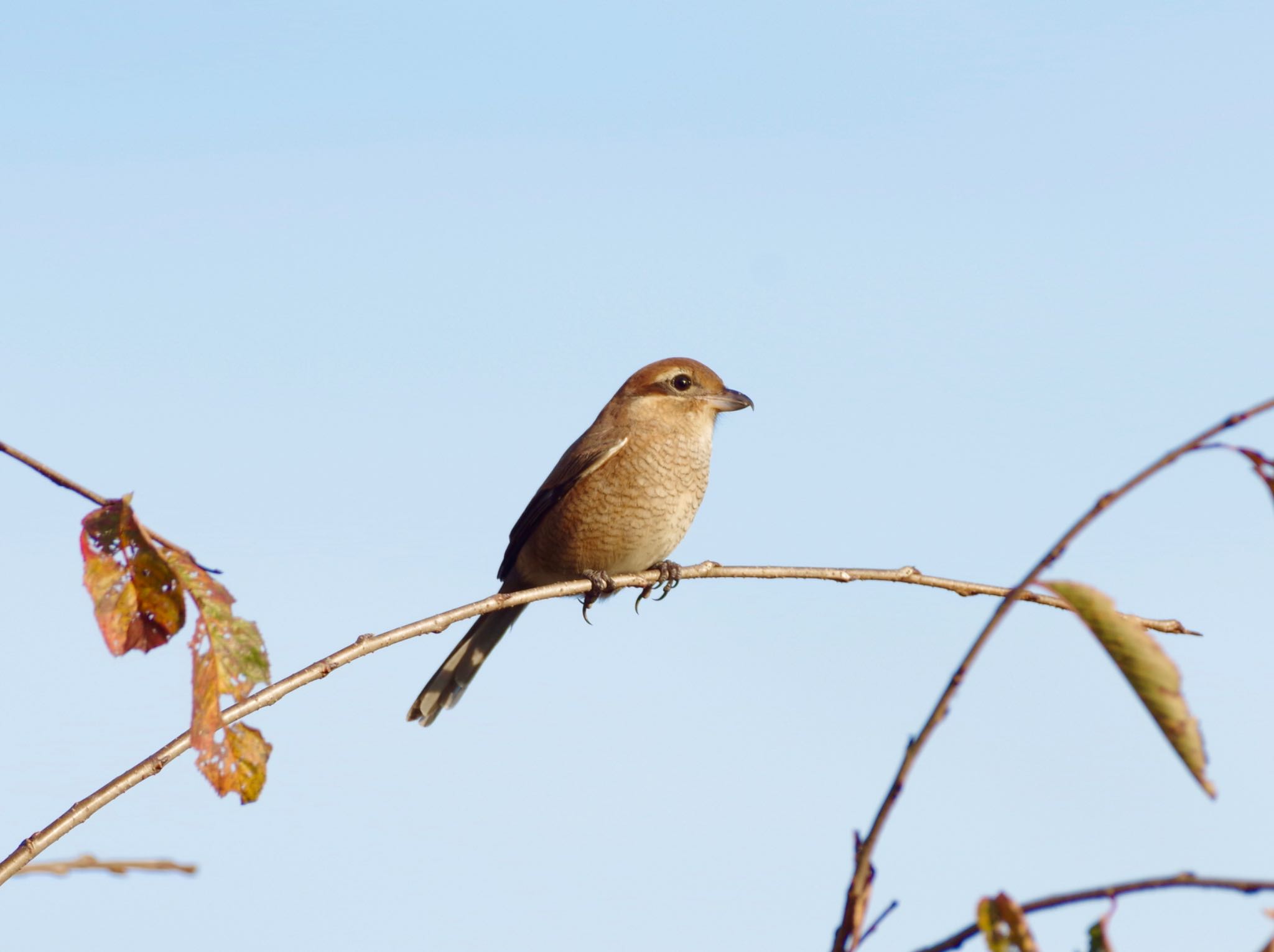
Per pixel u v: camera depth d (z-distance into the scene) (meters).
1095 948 3.69
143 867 4.92
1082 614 4.18
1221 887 3.72
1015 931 3.60
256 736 5.36
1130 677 4.14
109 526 5.10
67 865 4.79
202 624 5.17
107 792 5.55
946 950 3.82
